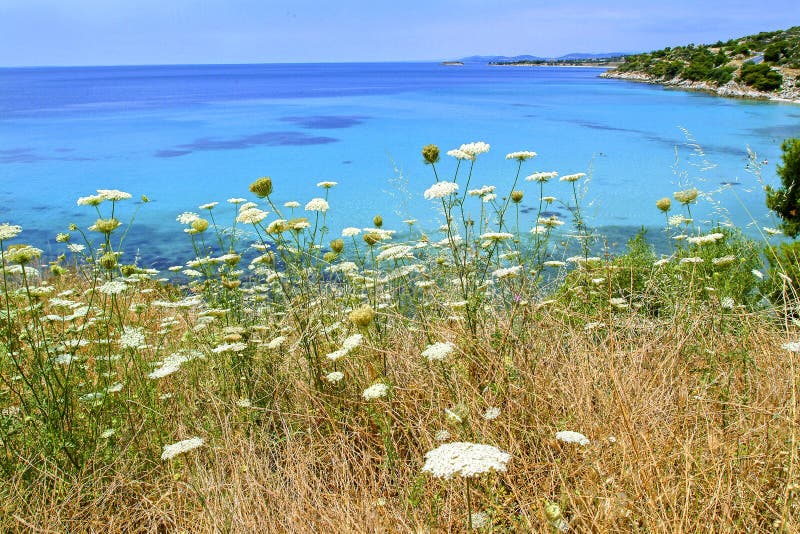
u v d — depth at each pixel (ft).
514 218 55.42
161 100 288.71
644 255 25.18
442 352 10.64
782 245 22.58
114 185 84.79
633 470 9.09
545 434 11.08
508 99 254.47
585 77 578.66
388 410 12.08
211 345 16.46
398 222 57.62
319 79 637.30
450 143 117.29
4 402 13.78
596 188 73.82
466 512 9.43
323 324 15.78
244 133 143.74
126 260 49.37
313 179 85.25
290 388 14.74
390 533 9.12
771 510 8.22
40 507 10.59
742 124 140.26
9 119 190.49
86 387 14.37
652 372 12.98
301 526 9.36
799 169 27.63
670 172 82.38
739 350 13.47
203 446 12.36
